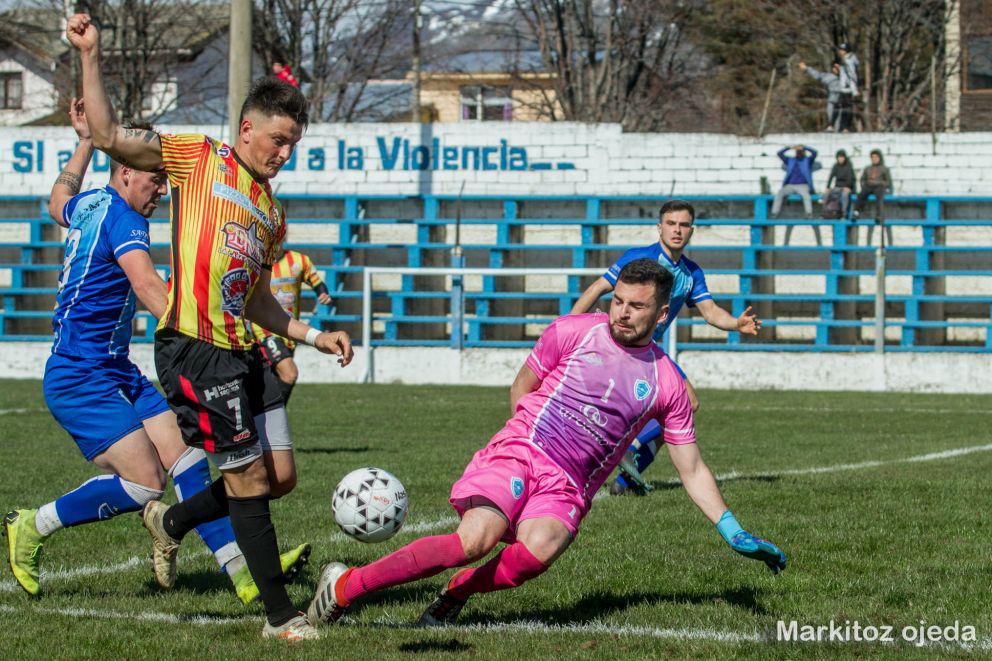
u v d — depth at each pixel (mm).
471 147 57156
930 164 54688
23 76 90938
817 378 50312
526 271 46719
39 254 59281
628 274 10914
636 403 11055
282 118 10773
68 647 10523
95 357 12633
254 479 10906
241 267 10797
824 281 56031
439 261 58719
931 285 55062
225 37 79312
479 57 94625
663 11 76875
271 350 20672
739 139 55719
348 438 28906
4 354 55625
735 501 19109
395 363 51906
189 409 10727
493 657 10188
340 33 81312
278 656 10156
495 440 11188
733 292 56562
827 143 55344
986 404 41406
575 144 56688
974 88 70312
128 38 74812
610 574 13789
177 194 10781
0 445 27625
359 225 57812
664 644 10711
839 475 22375
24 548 12633
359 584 10656
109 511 12625
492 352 51438
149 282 12062
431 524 17062
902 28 69188
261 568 10875
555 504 10727
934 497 19578
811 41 73750
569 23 75438
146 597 12742
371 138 57719
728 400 42875
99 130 10453
